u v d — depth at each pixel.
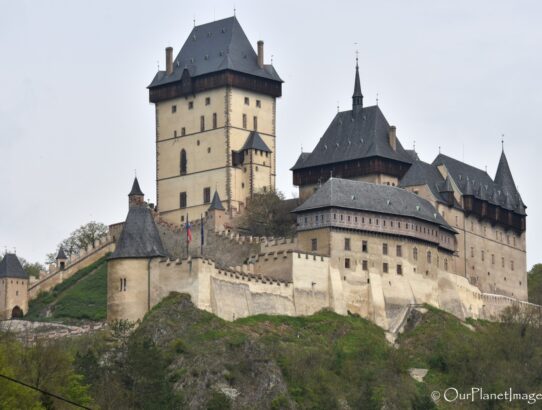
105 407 196.12
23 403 160.50
